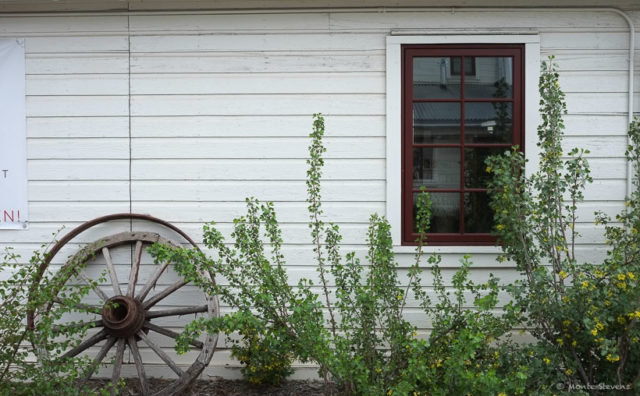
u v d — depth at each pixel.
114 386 4.82
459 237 5.40
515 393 3.99
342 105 5.44
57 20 5.52
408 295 5.36
